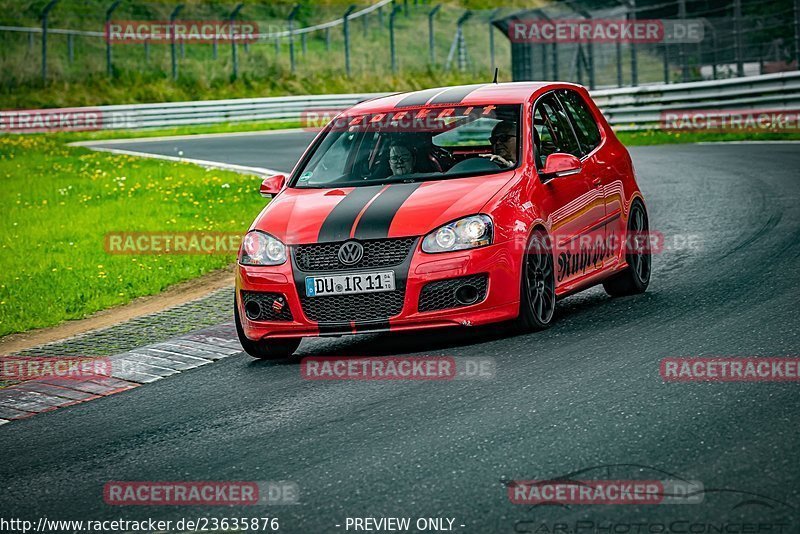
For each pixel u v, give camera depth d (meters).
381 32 173.75
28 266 43.34
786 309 25.52
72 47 152.38
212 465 18.02
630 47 102.00
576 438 17.22
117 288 38.81
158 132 131.12
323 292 24.48
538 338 24.95
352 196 26.09
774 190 47.97
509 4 189.88
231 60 162.00
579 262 27.59
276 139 109.50
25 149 97.94
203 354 27.81
